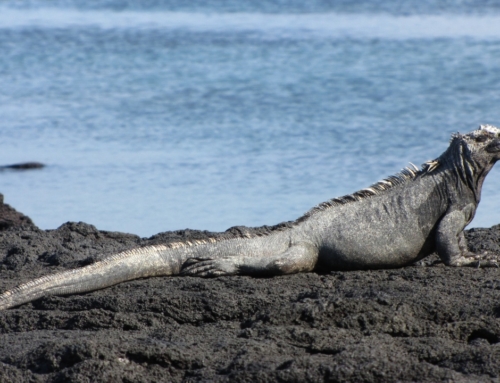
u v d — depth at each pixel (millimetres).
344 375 29391
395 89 150250
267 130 119750
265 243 41125
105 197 84375
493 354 30406
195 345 32438
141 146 109938
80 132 119812
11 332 35594
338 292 36844
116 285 39969
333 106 137125
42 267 46000
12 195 86062
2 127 123438
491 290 36906
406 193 42062
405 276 40062
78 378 30203
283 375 29484
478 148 41750
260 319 34562
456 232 41531
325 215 41969
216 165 97812
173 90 155750
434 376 29188
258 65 181750
